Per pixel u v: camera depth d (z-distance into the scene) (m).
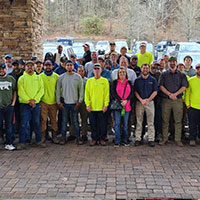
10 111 5.73
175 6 31.31
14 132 6.38
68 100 6.00
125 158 5.32
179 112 6.01
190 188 4.15
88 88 5.93
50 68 5.98
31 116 5.99
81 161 5.18
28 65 5.70
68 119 6.53
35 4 8.31
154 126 6.43
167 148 5.89
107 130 6.89
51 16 43.59
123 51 7.20
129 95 5.93
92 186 4.21
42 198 3.88
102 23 41.78
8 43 7.94
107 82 5.90
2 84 5.58
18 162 5.14
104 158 5.32
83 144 6.19
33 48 8.12
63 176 4.55
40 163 5.09
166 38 32.56
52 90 6.04
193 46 13.49
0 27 7.86
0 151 5.73
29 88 5.73
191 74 6.73
